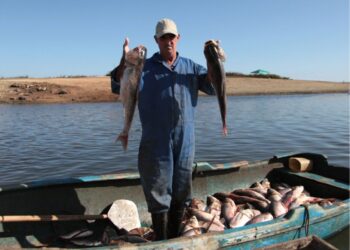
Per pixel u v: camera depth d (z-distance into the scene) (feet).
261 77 296.71
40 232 22.22
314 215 22.75
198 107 137.39
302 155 32.40
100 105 143.64
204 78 19.75
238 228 19.94
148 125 19.21
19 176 43.88
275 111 124.77
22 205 22.40
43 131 79.71
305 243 18.85
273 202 25.27
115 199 25.61
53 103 150.20
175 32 18.71
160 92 18.94
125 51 18.03
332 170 30.40
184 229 21.71
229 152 56.90
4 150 58.49
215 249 19.11
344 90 249.96
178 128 19.17
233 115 111.96
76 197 24.23
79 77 231.71
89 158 52.75
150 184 19.61
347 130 80.74
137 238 20.40
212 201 26.40
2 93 156.87
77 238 21.72
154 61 19.20
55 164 49.49
